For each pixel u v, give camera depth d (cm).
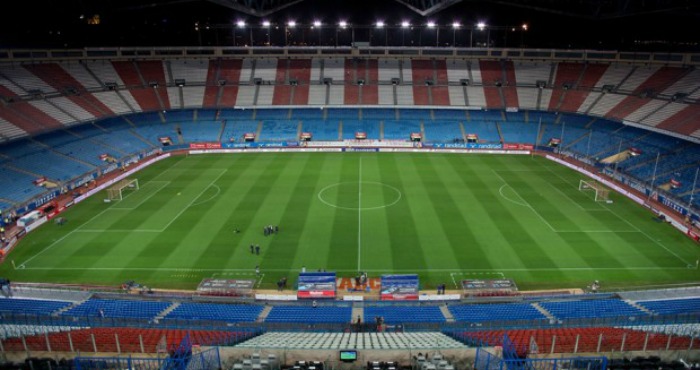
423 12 8944
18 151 5997
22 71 7238
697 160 5731
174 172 6481
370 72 9219
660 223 4678
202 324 2820
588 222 4697
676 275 3709
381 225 4612
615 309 3014
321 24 9062
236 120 8350
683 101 6856
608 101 7825
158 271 3788
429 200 5306
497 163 6956
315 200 5303
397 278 3453
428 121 8406
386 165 6812
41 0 7662
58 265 3891
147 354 2186
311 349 1900
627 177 5912
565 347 2220
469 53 9344
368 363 1784
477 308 3167
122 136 7425
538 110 8394
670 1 6906
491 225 4612
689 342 2294
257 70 9175
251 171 6506
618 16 7569
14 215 4850
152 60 8938
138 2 8512
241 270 3803
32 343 2322
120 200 5362
